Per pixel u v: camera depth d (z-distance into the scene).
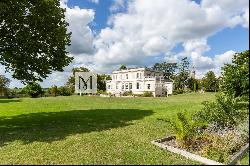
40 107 36.94
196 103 37.19
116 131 17.77
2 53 22.06
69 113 28.83
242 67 18.75
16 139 16.56
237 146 12.78
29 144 15.13
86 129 18.83
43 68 23.38
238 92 18.62
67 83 94.62
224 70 21.03
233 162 11.06
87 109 32.84
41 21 22.72
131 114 26.75
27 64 23.08
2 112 32.16
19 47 22.50
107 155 12.41
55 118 25.14
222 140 13.42
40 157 12.48
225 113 16.72
